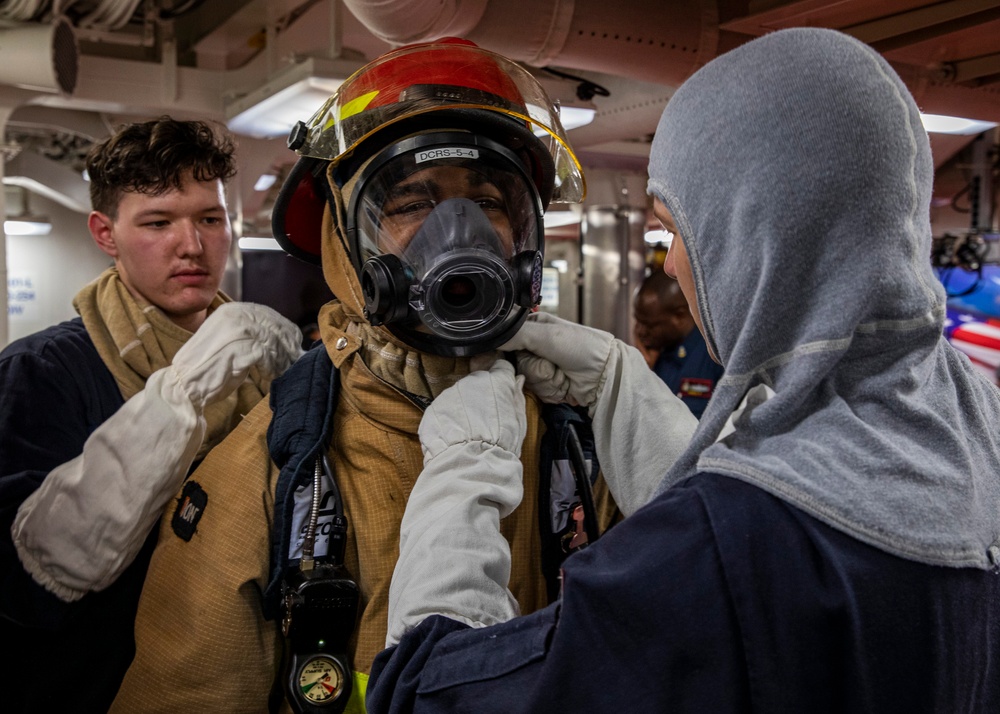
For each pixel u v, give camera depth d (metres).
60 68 3.27
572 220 6.75
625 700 0.66
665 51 2.67
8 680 1.22
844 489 0.64
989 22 2.20
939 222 7.07
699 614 0.64
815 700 0.63
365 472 1.10
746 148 0.70
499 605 0.89
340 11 3.38
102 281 1.47
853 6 2.18
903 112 0.68
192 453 1.14
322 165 1.18
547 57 2.59
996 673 0.71
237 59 5.14
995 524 0.69
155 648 1.06
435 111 1.06
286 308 4.50
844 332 0.67
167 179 1.36
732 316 0.73
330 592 1.01
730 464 0.68
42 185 6.26
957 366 0.79
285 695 1.02
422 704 0.77
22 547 1.12
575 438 1.17
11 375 1.28
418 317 1.05
